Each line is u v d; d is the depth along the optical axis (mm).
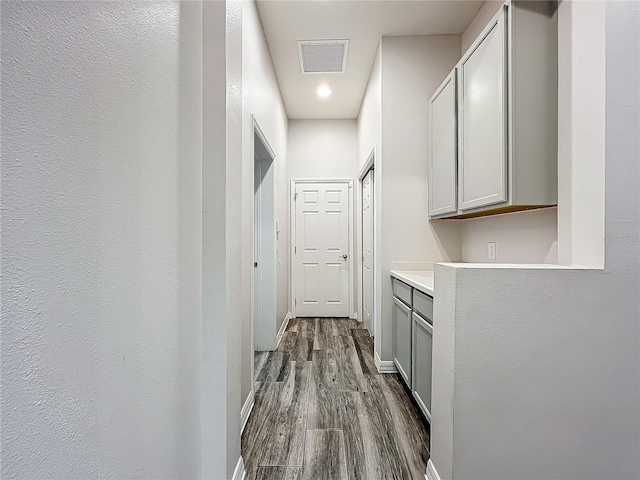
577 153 1369
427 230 2736
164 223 995
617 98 1220
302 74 3295
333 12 2406
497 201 1652
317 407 2119
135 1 825
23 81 506
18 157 500
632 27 1226
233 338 1412
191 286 1209
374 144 3070
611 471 1248
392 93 2734
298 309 4605
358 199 4387
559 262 1478
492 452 1252
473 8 2377
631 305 1233
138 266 846
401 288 2438
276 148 3330
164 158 994
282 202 3814
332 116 4430
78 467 626
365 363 2895
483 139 1786
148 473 896
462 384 1243
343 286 4594
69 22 598
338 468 1565
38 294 538
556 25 1545
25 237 513
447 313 1318
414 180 2732
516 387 1246
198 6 1284
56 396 574
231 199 1383
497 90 1643
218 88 1315
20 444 505
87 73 649
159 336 962
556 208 1587
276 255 3348
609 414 1244
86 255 651
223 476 1310
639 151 1230
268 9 2350
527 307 1237
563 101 1457
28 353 519
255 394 2297
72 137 610
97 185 683
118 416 758
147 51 889
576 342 1238
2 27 473
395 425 1916
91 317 666
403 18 2490
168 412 1021
